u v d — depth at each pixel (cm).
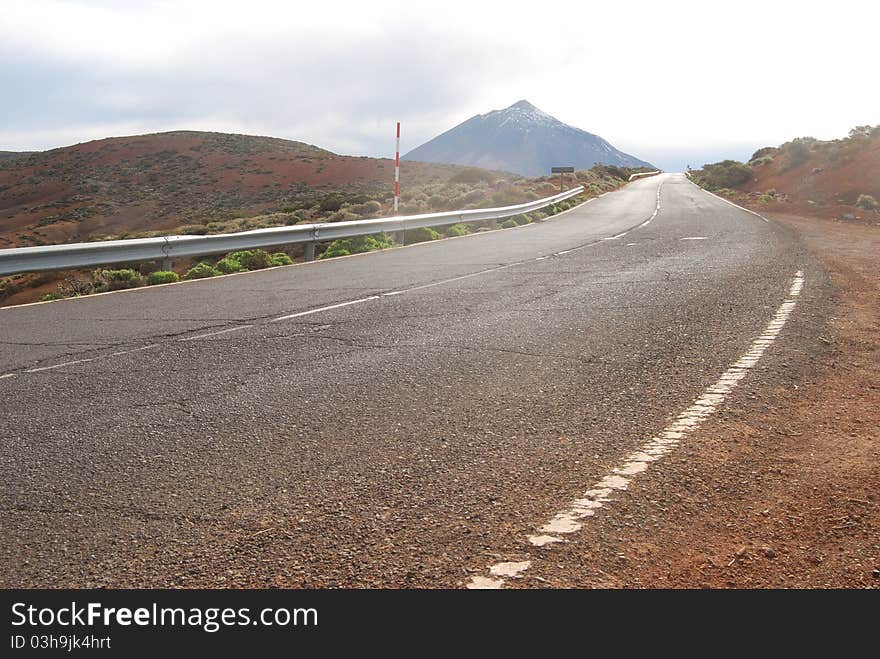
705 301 865
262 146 11931
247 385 536
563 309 842
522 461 370
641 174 12338
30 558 279
